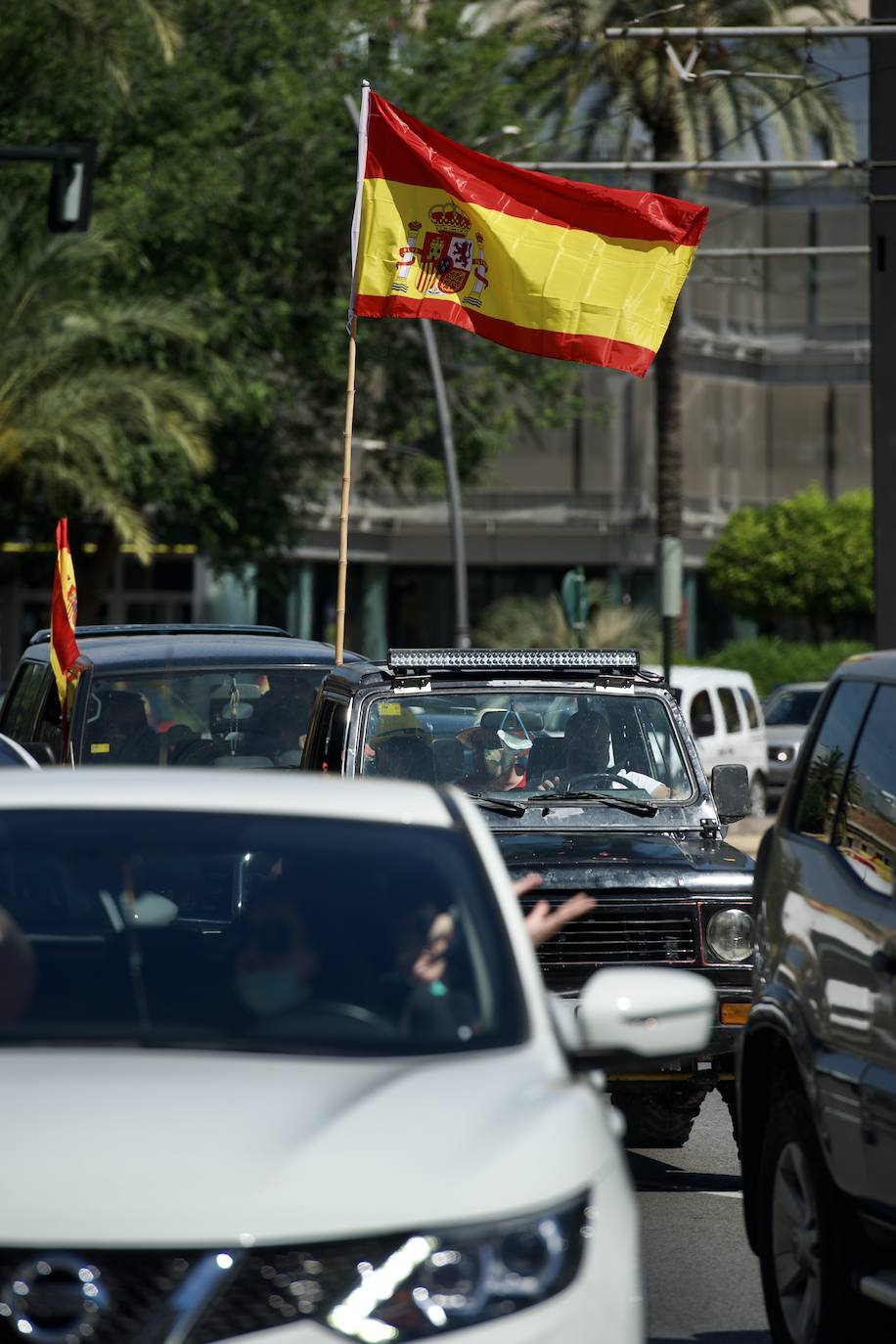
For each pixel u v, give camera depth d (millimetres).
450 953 12586
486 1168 10258
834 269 180875
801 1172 17172
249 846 13344
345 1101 10727
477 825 13891
